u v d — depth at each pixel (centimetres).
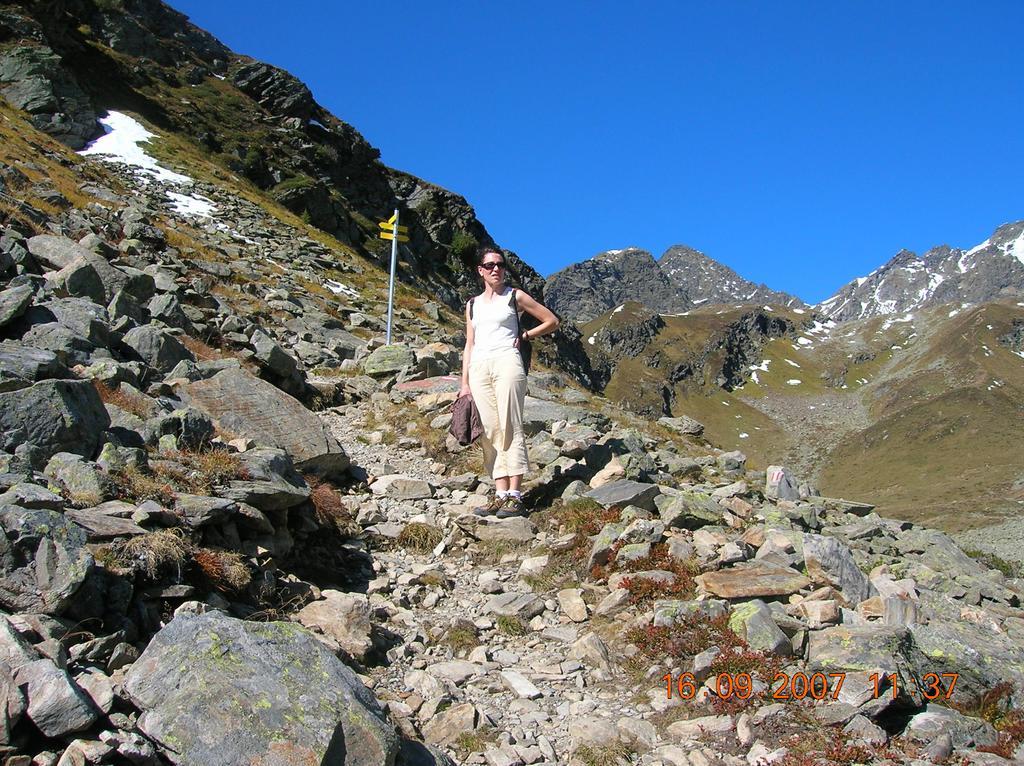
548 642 827
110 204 3831
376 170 9631
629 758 618
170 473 815
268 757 467
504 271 1087
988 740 633
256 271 3591
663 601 842
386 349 2128
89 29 7906
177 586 658
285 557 873
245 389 1248
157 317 1734
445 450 1498
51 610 557
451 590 941
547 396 2152
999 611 964
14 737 454
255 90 8931
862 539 1265
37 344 1068
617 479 1228
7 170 3145
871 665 669
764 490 1470
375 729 508
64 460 740
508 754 607
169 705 483
